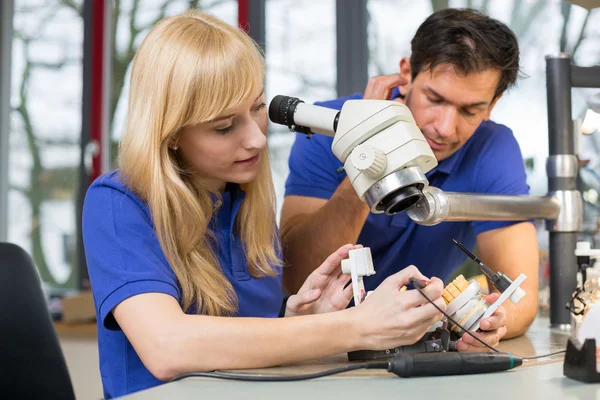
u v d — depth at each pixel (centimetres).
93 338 288
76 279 350
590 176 263
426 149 107
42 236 356
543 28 286
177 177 121
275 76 324
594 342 89
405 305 101
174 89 117
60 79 356
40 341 141
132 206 120
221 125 118
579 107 273
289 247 170
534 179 281
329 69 316
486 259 170
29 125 359
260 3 324
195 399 81
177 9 340
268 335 101
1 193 359
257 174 130
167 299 108
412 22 304
